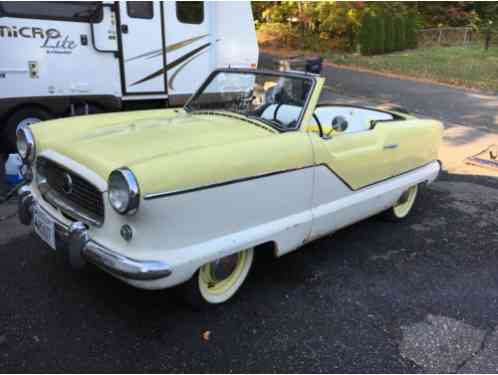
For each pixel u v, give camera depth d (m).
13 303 2.89
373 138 3.68
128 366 2.42
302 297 3.13
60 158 2.76
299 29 23.95
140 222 2.32
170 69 6.80
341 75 15.61
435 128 4.50
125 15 6.18
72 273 3.27
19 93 5.60
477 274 3.62
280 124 3.26
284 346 2.64
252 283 3.27
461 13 26.81
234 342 2.64
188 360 2.48
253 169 2.70
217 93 3.86
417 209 5.00
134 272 2.30
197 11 6.88
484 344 2.77
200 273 2.72
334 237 4.15
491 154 7.08
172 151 2.64
